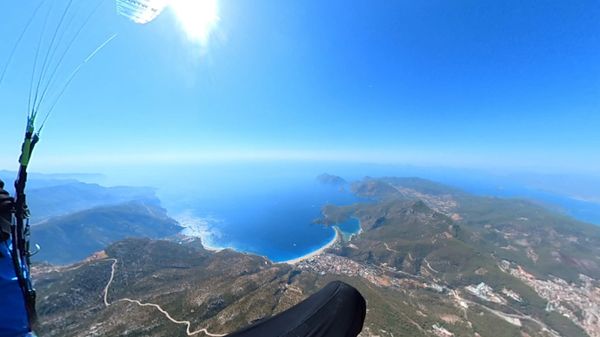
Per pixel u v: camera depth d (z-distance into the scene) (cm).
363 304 623
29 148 401
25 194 402
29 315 366
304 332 518
